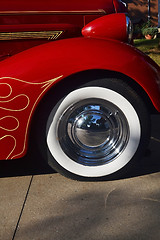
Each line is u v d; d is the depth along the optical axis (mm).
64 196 2182
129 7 24594
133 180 2354
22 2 2434
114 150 2330
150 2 24438
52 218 1938
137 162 2340
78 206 2055
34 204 2104
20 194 2234
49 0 2486
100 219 1902
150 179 2355
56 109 2209
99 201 2100
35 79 2096
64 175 2348
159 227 1798
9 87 2090
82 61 2111
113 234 1756
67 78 2184
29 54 2148
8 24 2391
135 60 2176
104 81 2191
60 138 2275
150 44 9969
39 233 1802
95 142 2314
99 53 2137
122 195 2160
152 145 2965
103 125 2283
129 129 2277
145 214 1928
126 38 2434
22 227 1865
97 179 2352
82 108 2246
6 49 2402
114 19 2398
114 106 2244
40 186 2330
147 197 2119
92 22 2432
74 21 2518
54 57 2111
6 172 2564
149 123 2283
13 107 2117
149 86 2191
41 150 2293
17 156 2219
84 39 2217
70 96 2193
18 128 2158
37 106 2141
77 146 2311
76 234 1774
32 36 2412
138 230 1779
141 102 2242
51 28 2430
